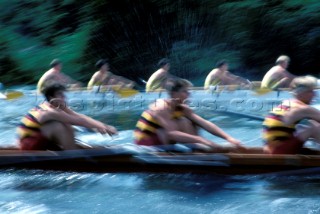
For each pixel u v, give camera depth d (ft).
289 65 200.95
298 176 63.31
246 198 61.57
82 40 204.33
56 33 208.23
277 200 60.54
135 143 70.33
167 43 206.39
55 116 68.39
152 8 205.77
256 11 198.49
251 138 92.12
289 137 64.23
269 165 63.82
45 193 65.57
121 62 208.13
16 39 208.44
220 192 63.72
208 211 58.59
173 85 69.21
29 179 68.18
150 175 66.64
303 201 60.03
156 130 68.49
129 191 64.95
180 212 58.59
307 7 193.36
